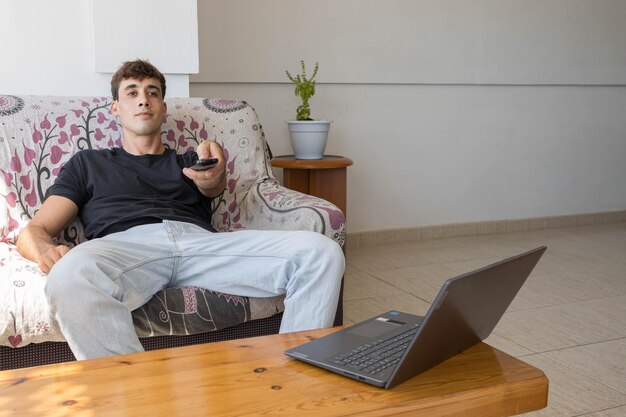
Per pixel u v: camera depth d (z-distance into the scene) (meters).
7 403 0.99
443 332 1.09
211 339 1.85
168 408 0.98
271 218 2.23
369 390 1.05
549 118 4.55
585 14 4.50
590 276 3.40
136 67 2.21
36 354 1.65
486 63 4.24
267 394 1.03
